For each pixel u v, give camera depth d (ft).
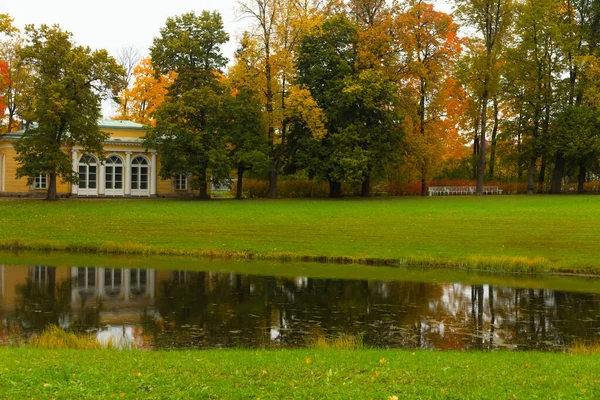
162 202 156.04
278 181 191.52
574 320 61.57
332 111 169.27
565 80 186.91
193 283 79.46
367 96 161.58
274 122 169.27
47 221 122.21
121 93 223.10
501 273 88.48
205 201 160.66
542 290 76.48
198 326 58.39
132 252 104.06
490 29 180.34
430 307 67.05
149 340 53.26
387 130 170.60
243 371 34.71
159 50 166.71
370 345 52.21
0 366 34.63
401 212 131.34
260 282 80.33
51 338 48.67
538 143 182.60
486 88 177.06
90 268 89.76
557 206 135.44
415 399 29.63
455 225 115.34
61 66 154.40
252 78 167.84
